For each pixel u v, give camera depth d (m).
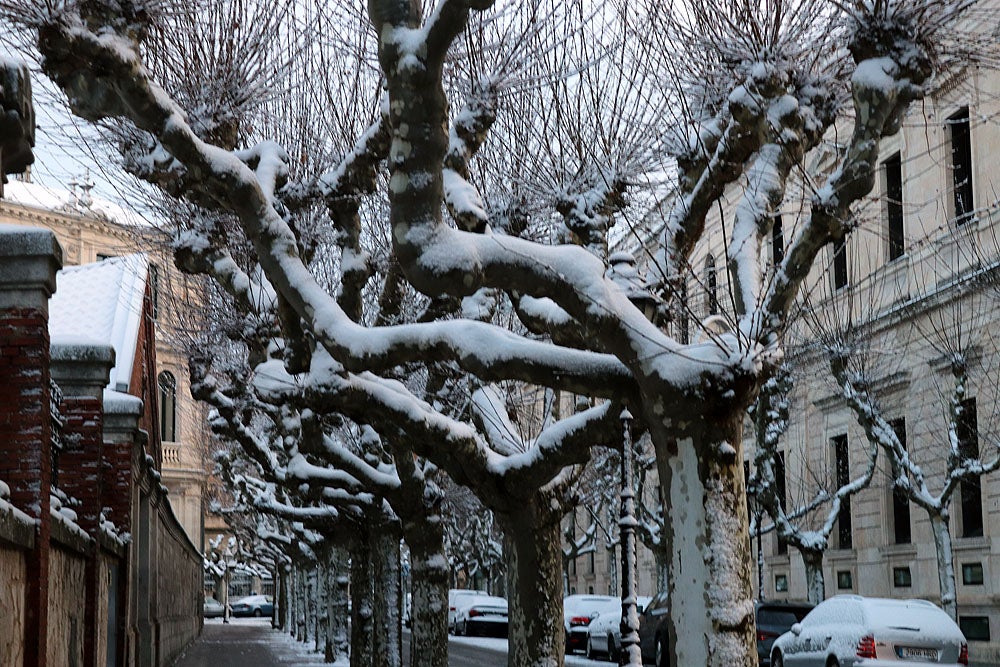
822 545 26.81
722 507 8.67
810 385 36.44
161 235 15.25
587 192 12.29
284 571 58.84
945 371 29.59
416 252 8.67
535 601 12.46
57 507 12.94
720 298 13.98
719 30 11.04
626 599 10.99
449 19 8.16
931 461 30.36
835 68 11.29
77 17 9.14
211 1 11.55
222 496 56.97
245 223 9.99
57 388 13.78
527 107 12.92
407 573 56.34
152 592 24.28
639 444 28.47
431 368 16.48
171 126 9.52
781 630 21.52
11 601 9.66
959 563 29.36
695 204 11.23
